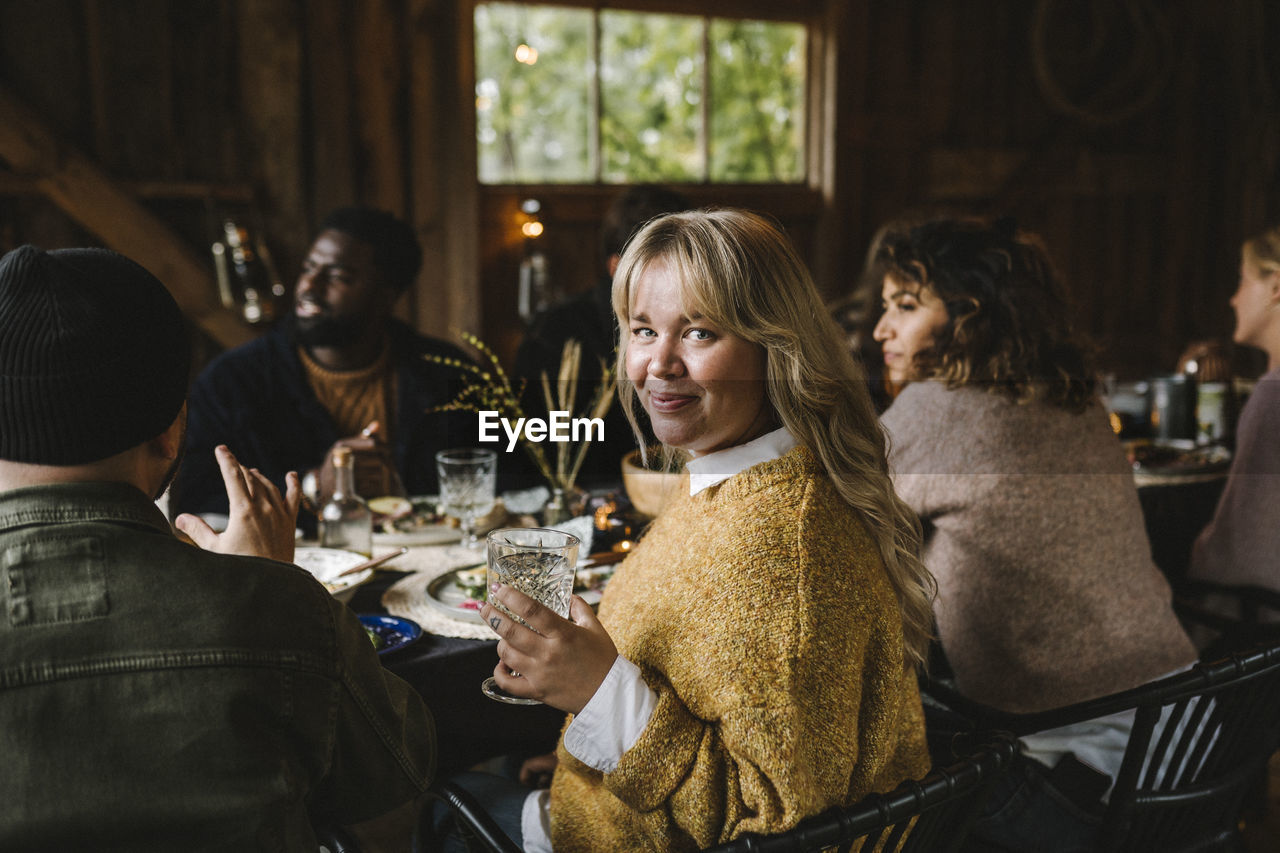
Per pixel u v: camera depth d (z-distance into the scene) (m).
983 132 5.14
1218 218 5.59
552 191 4.41
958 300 1.59
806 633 0.88
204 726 0.75
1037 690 1.53
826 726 0.88
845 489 0.99
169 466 0.87
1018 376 1.56
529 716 1.42
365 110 4.00
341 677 0.84
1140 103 5.33
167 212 3.81
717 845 0.88
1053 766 1.49
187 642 0.76
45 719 0.73
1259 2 5.28
